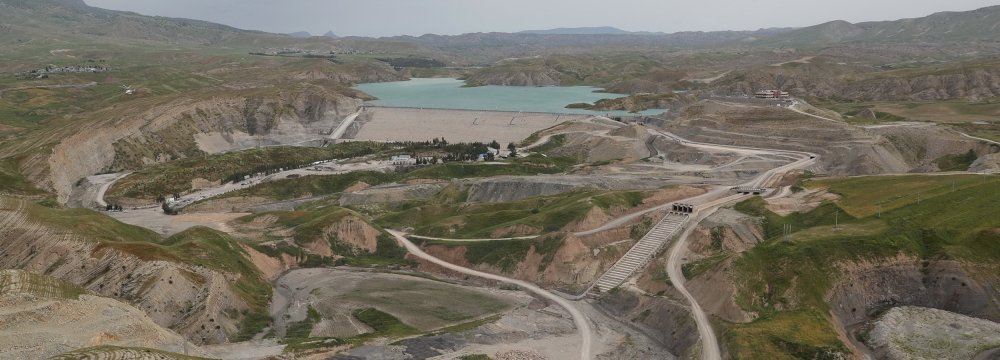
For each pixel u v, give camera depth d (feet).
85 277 347.56
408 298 382.01
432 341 308.81
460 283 418.10
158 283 331.98
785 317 308.19
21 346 240.94
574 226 456.04
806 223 418.92
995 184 395.14
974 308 320.09
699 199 499.92
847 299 333.83
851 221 397.19
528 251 428.97
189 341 297.94
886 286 341.00
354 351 296.92
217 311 335.47
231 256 412.16
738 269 340.18
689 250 408.26
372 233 492.54
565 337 324.39
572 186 633.61
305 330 340.39
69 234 378.73
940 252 343.87
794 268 341.41
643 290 370.12
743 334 293.43
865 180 486.38
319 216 531.09
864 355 293.23
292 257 461.78
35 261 361.51
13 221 384.88
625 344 316.60
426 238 493.77
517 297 384.68
